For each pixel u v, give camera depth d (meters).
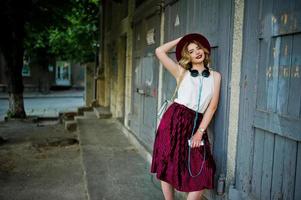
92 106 12.31
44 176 5.45
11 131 9.90
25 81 28.61
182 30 3.91
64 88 31.02
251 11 2.59
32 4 11.18
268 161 2.42
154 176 4.32
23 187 4.95
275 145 2.35
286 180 2.24
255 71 2.55
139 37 6.21
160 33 4.79
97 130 7.77
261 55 2.49
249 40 2.62
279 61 2.31
